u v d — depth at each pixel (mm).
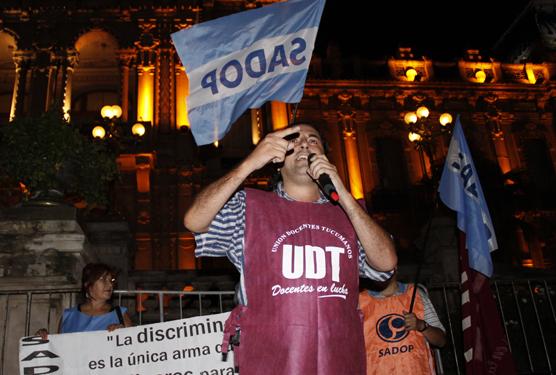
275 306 2361
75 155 6461
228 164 22031
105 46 24734
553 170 25078
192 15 24234
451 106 25656
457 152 5113
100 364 4059
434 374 3955
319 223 2545
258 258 2439
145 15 24047
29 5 23641
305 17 3014
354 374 2367
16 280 5305
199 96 2893
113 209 11250
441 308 8992
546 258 22625
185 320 4238
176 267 19578
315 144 2711
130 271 12008
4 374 4953
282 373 2264
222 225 2539
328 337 2332
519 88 26281
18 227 5762
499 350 4582
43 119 6387
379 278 2715
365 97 25203
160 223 20234
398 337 3963
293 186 2686
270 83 2914
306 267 2428
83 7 23828
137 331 4176
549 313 8523
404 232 22391
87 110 25938
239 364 2322
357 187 23438
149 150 20250
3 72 25719
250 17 3008
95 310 4527
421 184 22828
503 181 23141
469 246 4758
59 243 5746
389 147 24562
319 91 24906
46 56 23188
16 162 6168
